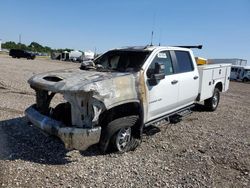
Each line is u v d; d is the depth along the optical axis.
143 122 5.34
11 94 10.03
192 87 7.12
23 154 4.76
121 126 4.80
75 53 66.94
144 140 5.84
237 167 4.77
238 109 10.47
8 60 38.41
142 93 5.17
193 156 5.12
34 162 4.48
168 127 6.93
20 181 3.86
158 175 4.29
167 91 5.97
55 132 4.41
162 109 5.96
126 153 5.06
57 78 4.77
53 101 8.87
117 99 4.61
